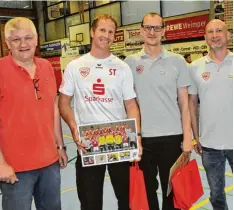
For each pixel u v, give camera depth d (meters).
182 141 2.29
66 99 2.09
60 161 2.06
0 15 12.75
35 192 1.95
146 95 2.25
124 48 10.48
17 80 1.73
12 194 1.77
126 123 2.01
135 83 2.28
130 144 2.02
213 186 2.33
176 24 8.74
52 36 13.70
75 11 12.46
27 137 1.76
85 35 11.84
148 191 2.34
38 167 1.81
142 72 2.25
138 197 2.00
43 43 14.00
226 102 2.18
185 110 2.28
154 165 2.33
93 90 2.02
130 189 2.02
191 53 8.45
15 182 1.76
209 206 2.99
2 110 1.72
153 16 2.20
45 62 1.93
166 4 9.24
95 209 2.09
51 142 1.88
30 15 13.82
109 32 1.99
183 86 2.28
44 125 1.83
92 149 1.99
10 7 13.21
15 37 1.71
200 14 8.04
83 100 2.05
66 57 12.87
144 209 2.01
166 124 2.25
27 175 1.79
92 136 1.98
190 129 2.27
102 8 11.39
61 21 13.10
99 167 2.08
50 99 1.87
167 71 2.23
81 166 2.09
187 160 2.27
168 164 2.28
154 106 2.24
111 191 3.46
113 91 2.04
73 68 2.05
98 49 2.02
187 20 8.40
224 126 2.21
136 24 9.95
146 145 2.28
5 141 1.74
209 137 2.27
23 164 1.76
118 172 2.09
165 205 2.34
